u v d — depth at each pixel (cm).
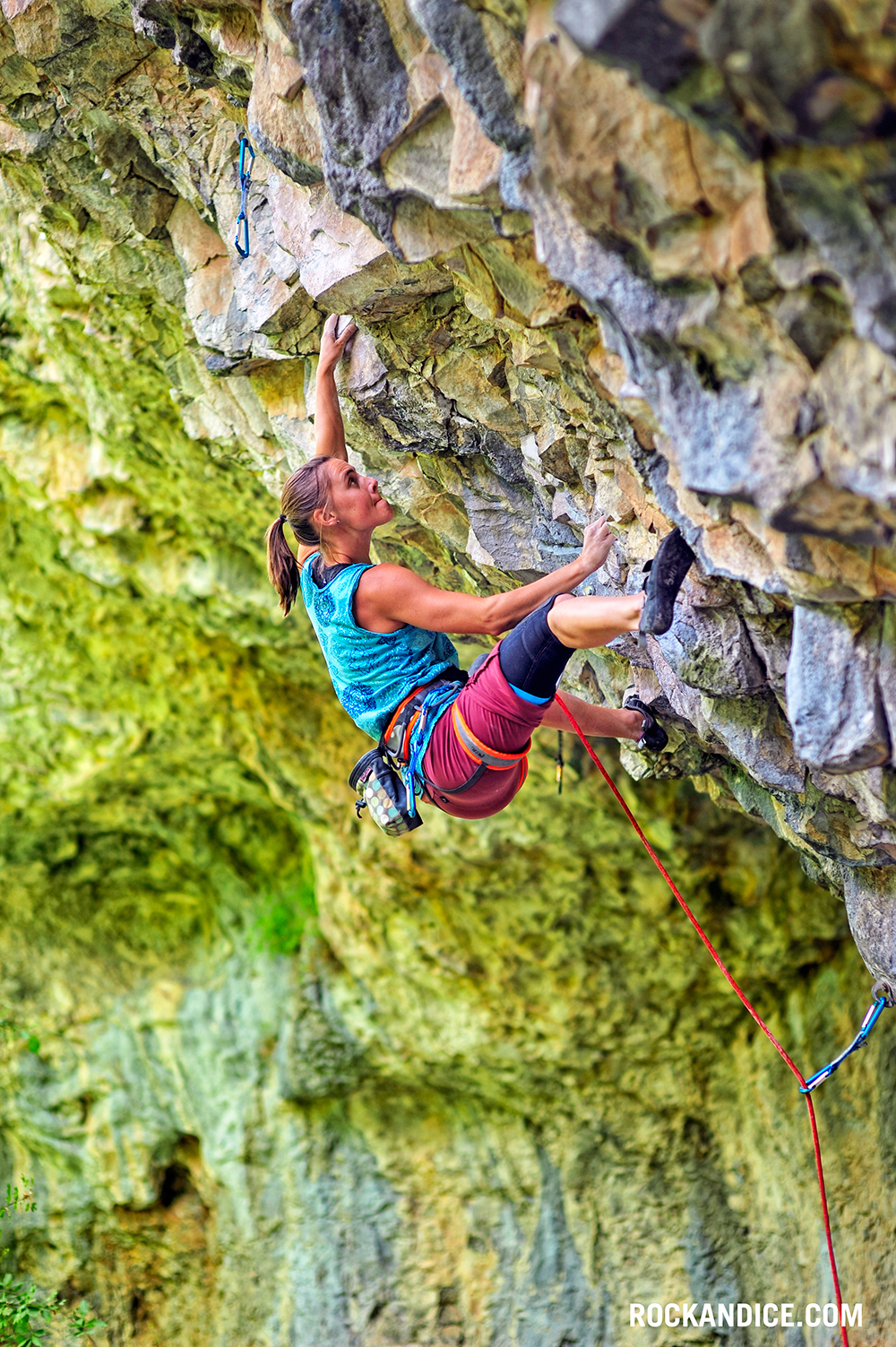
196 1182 986
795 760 325
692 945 812
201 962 993
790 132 161
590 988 840
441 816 776
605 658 417
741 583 289
